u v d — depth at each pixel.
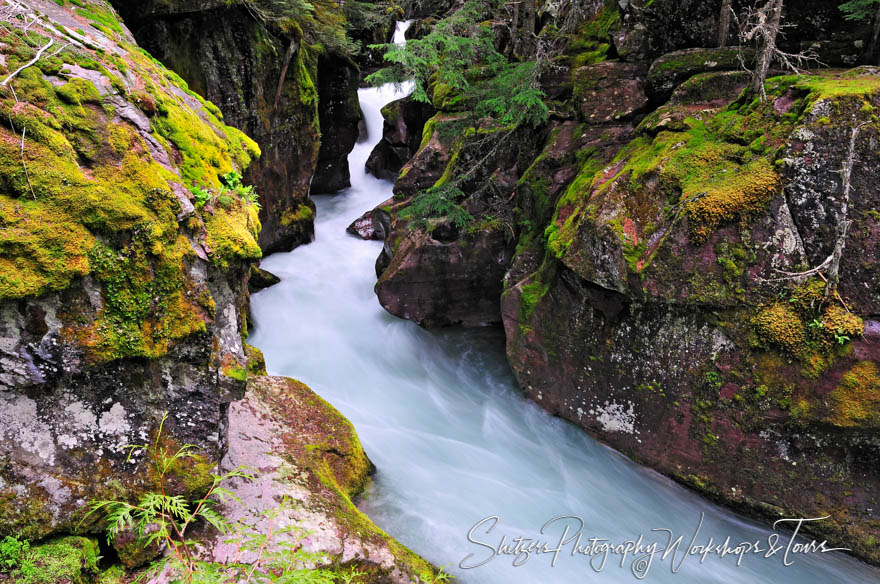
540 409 6.39
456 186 8.23
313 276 9.67
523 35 9.52
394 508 4.61
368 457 5.28
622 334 5.33
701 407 4.84
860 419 4.04
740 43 5.99
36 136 2.63
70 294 2.56
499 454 5.77
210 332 3.06
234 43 8.09
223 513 3.40
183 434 3.13
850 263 4.18
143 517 2.95
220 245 3.12
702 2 6.31
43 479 2.71
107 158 2.83
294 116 9.79
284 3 9.02
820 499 4.41
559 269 5.81
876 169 4.14
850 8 5.20
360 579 3.41
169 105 3.62
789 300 4.34
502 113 8.18
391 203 9.90
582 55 7.96
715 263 4.60
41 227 2.46
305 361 7.55
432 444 5.84
